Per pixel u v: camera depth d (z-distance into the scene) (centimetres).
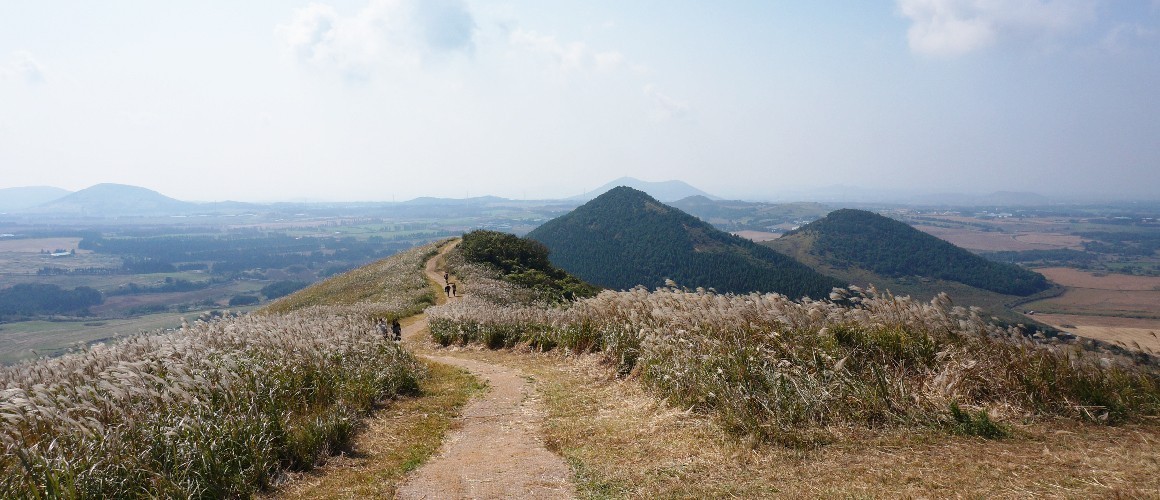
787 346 828
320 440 705
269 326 1192
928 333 804
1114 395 639
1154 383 666
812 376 739
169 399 723
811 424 657
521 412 918
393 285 4588
